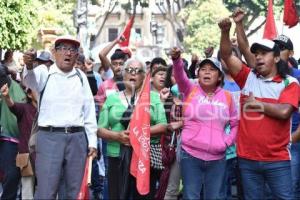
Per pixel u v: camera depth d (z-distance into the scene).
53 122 7.86
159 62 9.41
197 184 8.02
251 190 7.74
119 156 8.23
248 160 7.70
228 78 9.48
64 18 24.05
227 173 9.12
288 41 9.07
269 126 7.59
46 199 7.80
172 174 8.84
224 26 7.73
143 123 8.11
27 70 7.79
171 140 8.55
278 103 7.60
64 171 7.96
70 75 7.96
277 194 7.68
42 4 23.89
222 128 8.09
